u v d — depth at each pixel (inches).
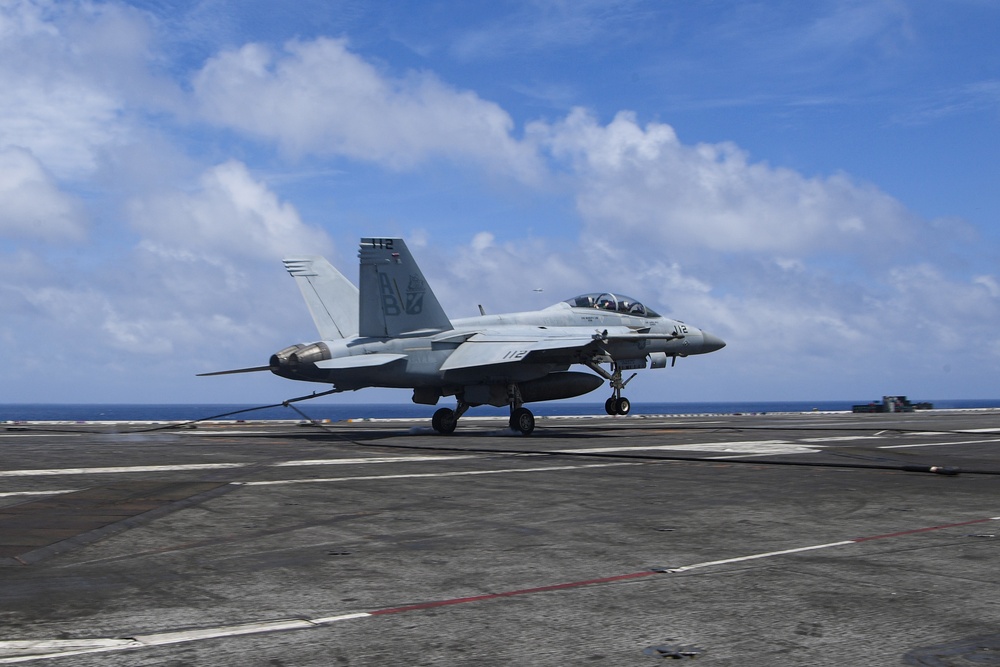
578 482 571.5
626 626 226.8
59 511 424.8
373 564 305.4
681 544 345.7
